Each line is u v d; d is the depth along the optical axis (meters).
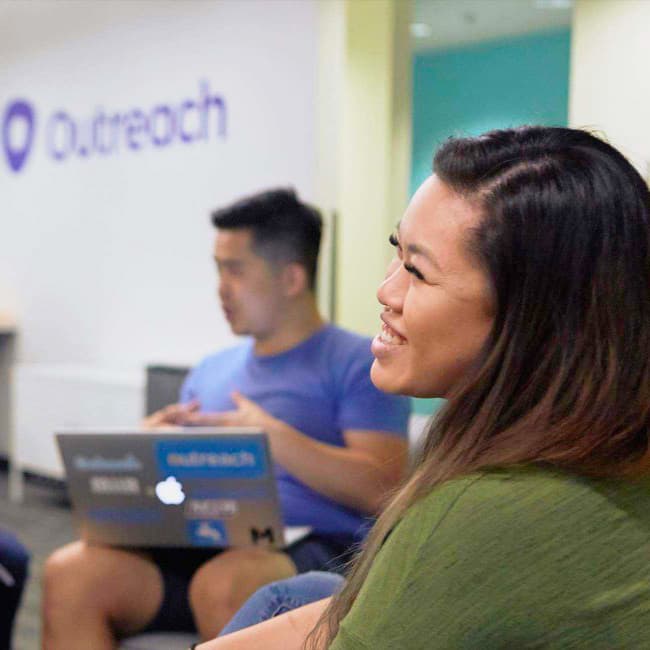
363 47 3.33
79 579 1.45
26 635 2.45
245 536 1.42
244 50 3.80
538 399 0.60
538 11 4.83
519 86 5.40
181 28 4.05
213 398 1.83
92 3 4.43
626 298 0.61
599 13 2.71
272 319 1.75
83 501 1.47
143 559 1.51
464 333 0.63
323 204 3.47
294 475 1.61
